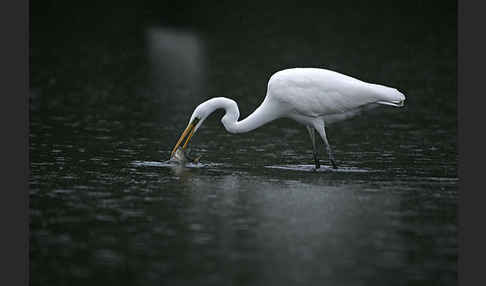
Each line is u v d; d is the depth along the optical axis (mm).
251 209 13336
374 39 38281
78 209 13250
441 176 15773
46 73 29906
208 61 32500
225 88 26781
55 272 10500
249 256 11062
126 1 50969
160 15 45812
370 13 46500
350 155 17953
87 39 38562
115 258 10969
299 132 20844
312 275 10383
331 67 30688
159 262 10836
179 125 21094
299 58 32875
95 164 16609
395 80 28250
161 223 12523
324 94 16391
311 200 13906
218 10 47500
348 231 12164
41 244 11547
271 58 32969
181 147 17969
